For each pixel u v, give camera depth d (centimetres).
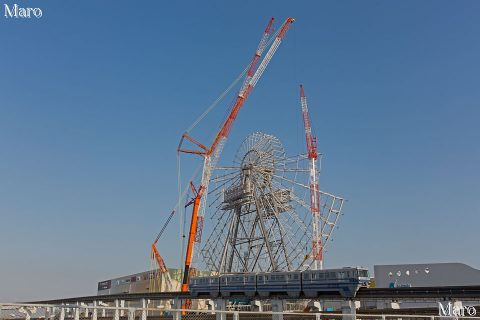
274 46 13650
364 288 6519
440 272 11275
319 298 7006
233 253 11188
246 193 11106
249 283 7975
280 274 7494
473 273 10981
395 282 11594
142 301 9481
